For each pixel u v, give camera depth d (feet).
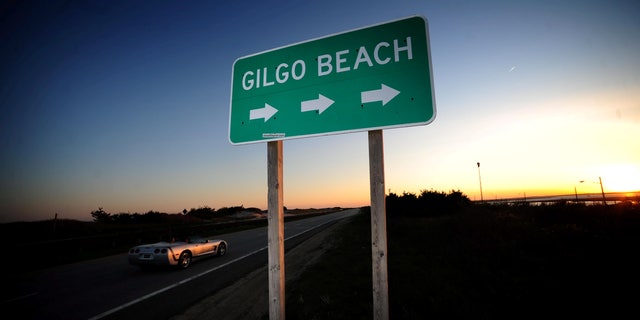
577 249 24.09
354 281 19.90
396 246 32.65
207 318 15.84
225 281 23.76
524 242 27.86
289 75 10.55
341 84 9.68
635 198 78.48
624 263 19.36
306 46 10.50
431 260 24.70
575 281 16.89
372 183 8.95
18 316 16.71
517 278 18.13
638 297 14.12
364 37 9.72
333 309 14.93
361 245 37.37
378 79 9.23
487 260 22.97
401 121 8.71
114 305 18.29
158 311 17.11
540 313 13.04
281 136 10.25
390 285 17.94
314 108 9.92
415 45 9.07
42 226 62.54
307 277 21.97
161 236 59.41
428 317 13.19
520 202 62.95
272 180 10.44
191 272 27.58
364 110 9.20
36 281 24.95
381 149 9.01
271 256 10.23
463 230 36.29
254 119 10.82
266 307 17.01
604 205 48.85
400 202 69.46
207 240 34.88
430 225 45.73
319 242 45.55
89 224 72.54
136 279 25.14
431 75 8.70
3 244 34.63
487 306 13.98
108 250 45.14
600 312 12.87
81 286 22.98
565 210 47.55
